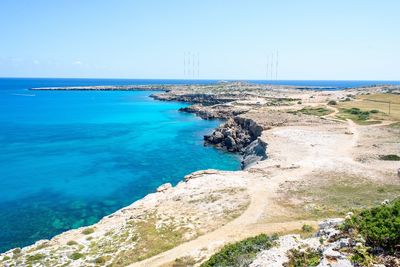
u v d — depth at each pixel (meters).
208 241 33.44
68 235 39.69
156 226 38.72
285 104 146.38
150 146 97.44
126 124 138.00
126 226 39.84
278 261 16.34
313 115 111.94
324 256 14.67
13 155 85.62
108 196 59.53
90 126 132.62
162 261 30.20
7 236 45.12
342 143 75.44
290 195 45.59
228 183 52.31
